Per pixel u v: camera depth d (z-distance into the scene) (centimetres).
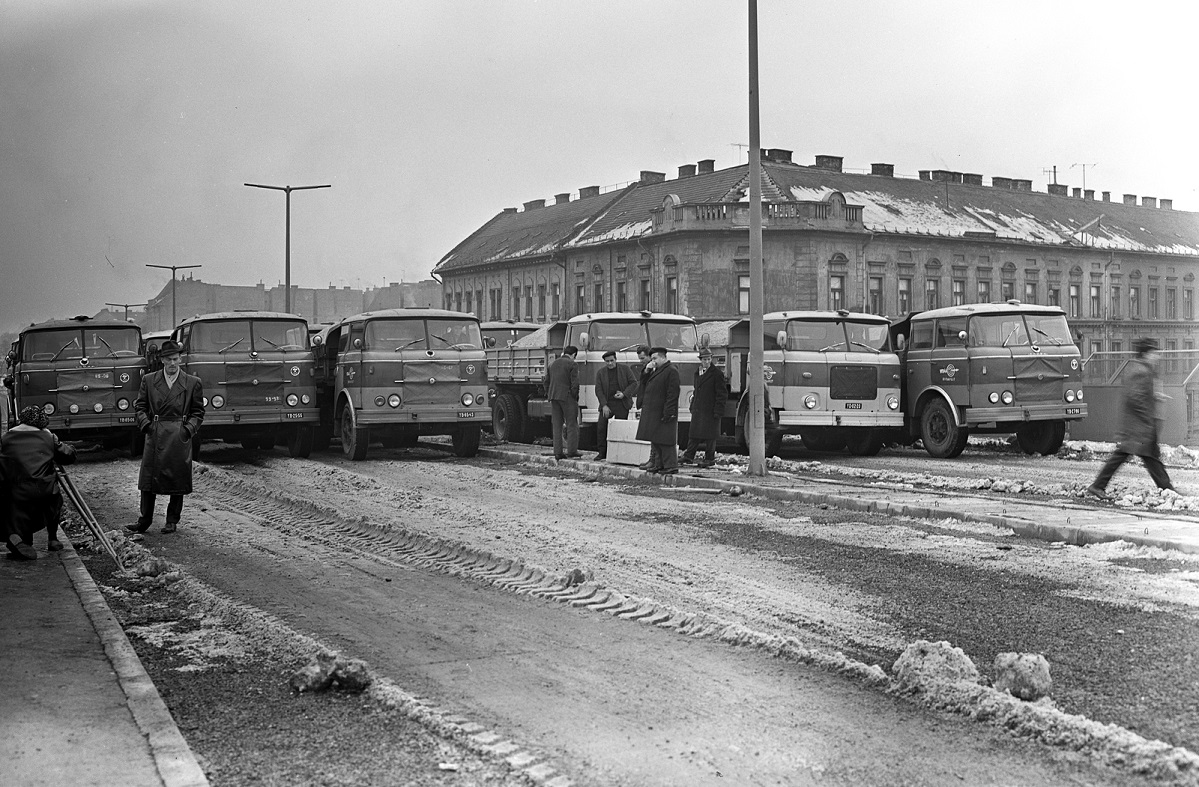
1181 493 1527
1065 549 1109
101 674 661
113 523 1372
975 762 520
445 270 7912
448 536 1210
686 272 5481
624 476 1909
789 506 1484
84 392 2308
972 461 2219
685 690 640
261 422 2297
